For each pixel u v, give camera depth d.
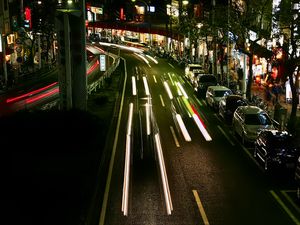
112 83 50.12
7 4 59.62
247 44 43.94
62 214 15.11
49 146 22.98
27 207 15.70
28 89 47.62
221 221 15.75
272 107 35.69
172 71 63.75
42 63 72.69
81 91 29.45
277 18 32.75
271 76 38.91
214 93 37.91
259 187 19.31
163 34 89.69
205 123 32.44
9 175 19.05
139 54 86.50
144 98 42.88
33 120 23.75
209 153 24.66
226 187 19.30
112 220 15.67
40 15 65.94
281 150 20.92
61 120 23.98
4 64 48.94
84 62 29.31
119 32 123.94
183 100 42.25
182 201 17.61
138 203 17.27
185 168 21.89
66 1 27.77
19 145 22.12
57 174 19.34
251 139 25.55
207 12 51.47
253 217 16.12
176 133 29.16
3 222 14.41
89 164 20.86
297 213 16.55
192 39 61.53
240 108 28.91
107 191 18.44
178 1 75.94
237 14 38.84
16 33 66.19
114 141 26.64
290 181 20.19
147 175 20.56
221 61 47.81
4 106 37.03
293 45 27.45
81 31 28.78
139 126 30.94
